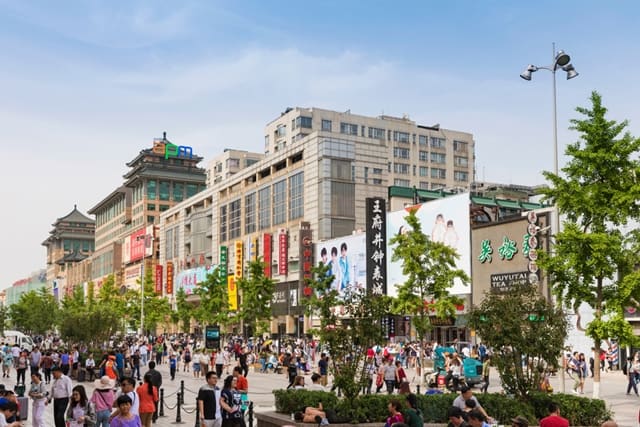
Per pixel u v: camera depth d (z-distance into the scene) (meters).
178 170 185.25
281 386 39.06
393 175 138.12
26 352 37.94
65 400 19.09
